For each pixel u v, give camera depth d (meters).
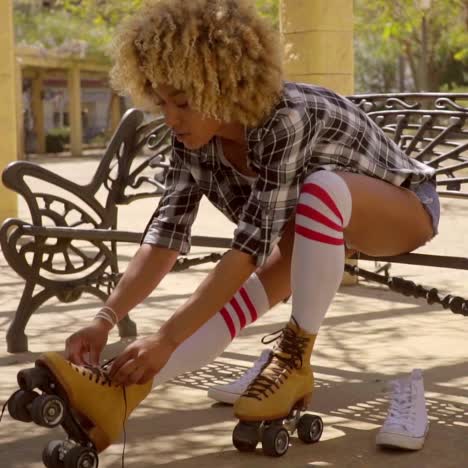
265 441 2.47
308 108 2.40
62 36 24.77
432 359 3.62
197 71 2.21
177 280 5.55
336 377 3.37
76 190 3.90
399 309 4.67
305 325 2.47
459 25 19.42
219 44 2.22
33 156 26.42
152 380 2.36
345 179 2.46
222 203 2.62
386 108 4.08
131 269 2.54
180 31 2.21
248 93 2.26
